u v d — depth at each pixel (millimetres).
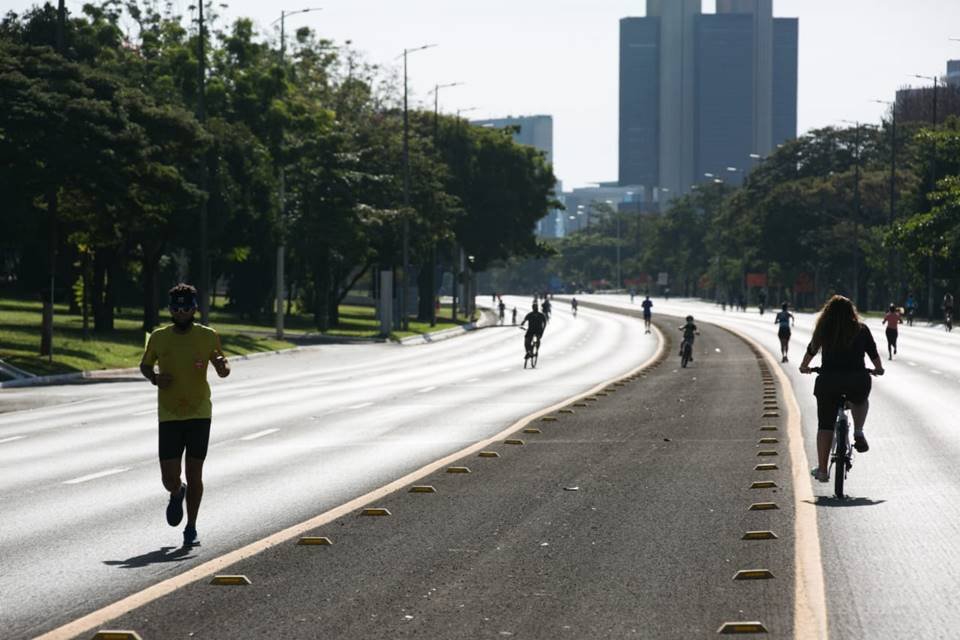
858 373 28094
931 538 22422
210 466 35062
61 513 26969
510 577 19188
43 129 86125
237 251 128625
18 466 36281
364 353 119750
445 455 37781
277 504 27906
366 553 21234
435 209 183000
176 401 22844
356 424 48531
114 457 38156
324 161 152375
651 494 27953
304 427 47406
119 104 92312
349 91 184000
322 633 15930
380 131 182750
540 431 43500
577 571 19594
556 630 15953
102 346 101375
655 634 15703
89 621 16703
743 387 65875
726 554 20781
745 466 32906
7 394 69125
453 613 16906
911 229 158500
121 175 89500
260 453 38406
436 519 24766
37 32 117812
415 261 187750
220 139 120500
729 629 15727
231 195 122250
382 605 17406
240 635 15906
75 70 91000
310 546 21984
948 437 40062
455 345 137250
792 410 49312
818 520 24359
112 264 121500
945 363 86000
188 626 16406
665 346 126438
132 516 26438
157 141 98000
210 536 23906
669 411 51344
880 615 16766
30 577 20203
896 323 94250
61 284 87500
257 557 20969
